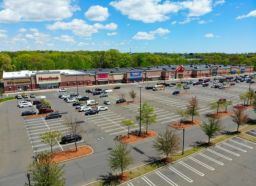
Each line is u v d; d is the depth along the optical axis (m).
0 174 34.69
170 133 40.50
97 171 35.03
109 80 129.50
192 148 42.91
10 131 53.84
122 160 33.06
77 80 120.88
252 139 46.88
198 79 149.25
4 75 112.81
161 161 38.03
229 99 87.06
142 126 55.78
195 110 59.25
